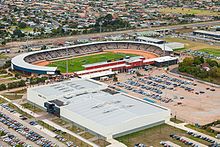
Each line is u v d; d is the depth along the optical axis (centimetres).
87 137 14750
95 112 15862
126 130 15062
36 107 17938
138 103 17025
